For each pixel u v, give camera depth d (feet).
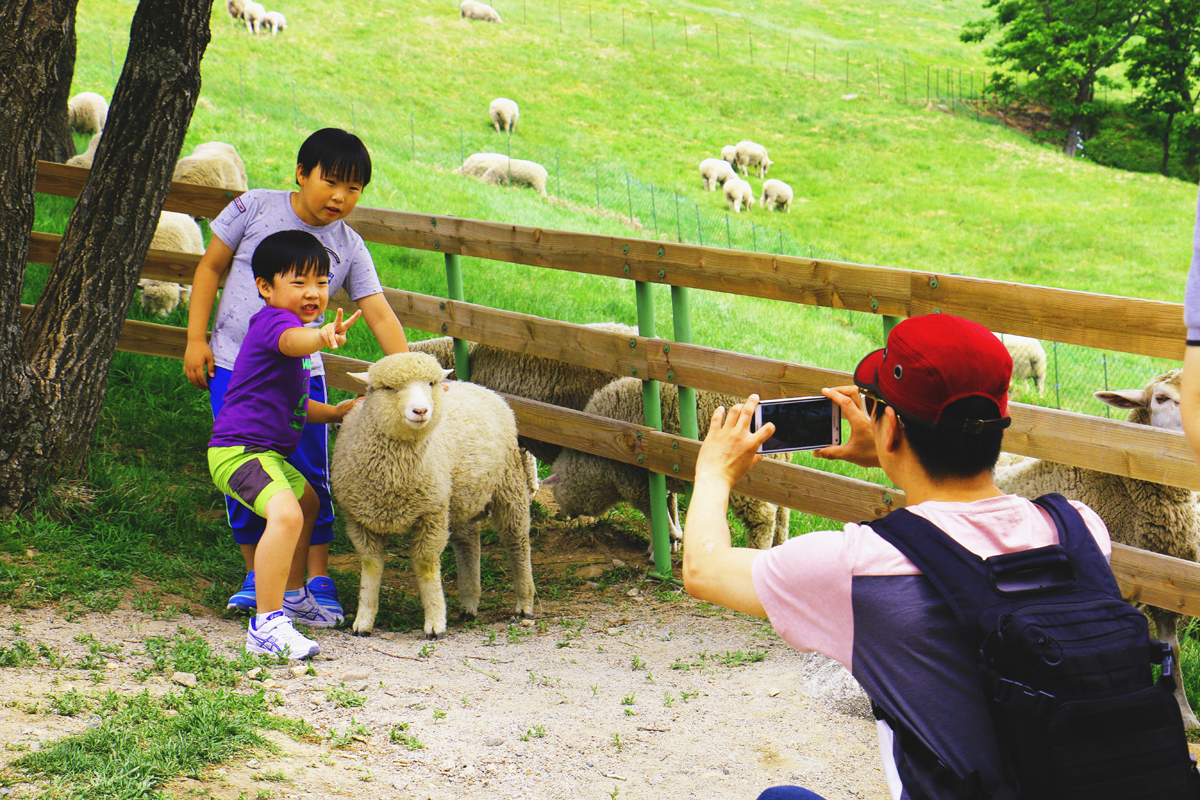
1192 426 4.55
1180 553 13.10
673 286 15.71
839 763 9.72
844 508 13.84
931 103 130.31
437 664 12.10
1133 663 4.01
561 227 55.11
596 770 9.26
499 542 19.01
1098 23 142.92
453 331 18.74
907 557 4.35
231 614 13.05
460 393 14.43
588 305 37.22
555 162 84.99
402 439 12.32
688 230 69.92
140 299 26.84
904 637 4.25
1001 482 14.79
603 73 119.75
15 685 9.18
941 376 4.54
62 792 7.00
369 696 10.53
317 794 7.84
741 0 187.21
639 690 11.61
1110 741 3.88
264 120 66.74
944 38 180.86
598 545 18.89
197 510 16.70
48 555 13.03
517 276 38.93
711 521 4.95
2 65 13.56
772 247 70.44
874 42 161.68
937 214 89.20
